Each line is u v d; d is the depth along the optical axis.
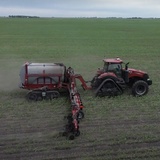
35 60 35.34
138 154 12.30
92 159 11.86
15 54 40.06
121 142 13.33
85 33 79.12
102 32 84.12
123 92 20.73
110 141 13.44
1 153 12.46
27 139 13.72
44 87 19.22
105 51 44.22
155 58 37.78
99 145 13.08
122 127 15.09
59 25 118.12
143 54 41.38
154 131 14.59
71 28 99.88
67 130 14.02
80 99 17.78
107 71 20.23
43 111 17.41
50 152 12.50
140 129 14.82
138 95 20.11
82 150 12.63
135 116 16.61
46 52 42.22
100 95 19.83
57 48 46.94
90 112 17.12
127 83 20.89
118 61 20.30
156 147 12.92
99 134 14.19
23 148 12.86
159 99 19.61
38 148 12.80
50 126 15.27
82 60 35.59
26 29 90.50
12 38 62.22
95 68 30.59
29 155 12.28
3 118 16.41
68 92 19.94
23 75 19.34
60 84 19.67
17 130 14.80
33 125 15.40
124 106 18.22
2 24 118.44
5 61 34.59
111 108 17.86
